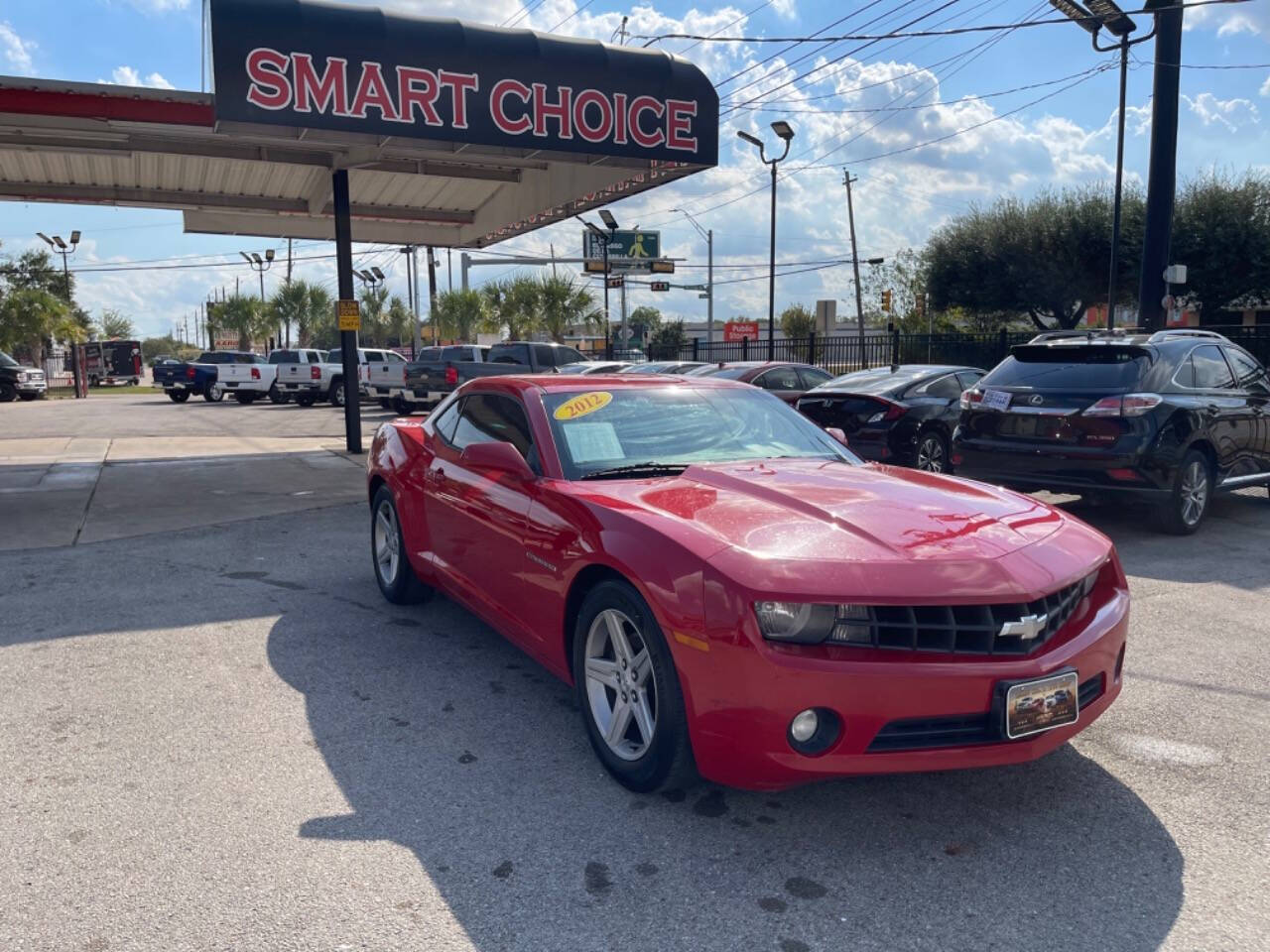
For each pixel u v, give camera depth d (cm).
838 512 347
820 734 300
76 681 467
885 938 265
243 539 810
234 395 3506
